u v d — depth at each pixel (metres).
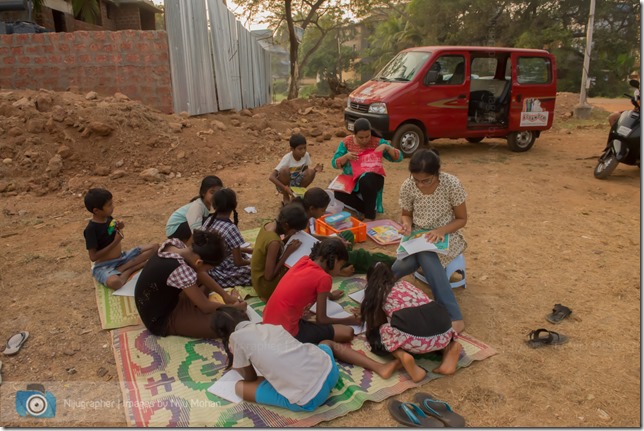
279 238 4.08
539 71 10.26
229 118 11.80
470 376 3.35
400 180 8.14
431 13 35.38
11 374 3.38
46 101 8.62
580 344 3.70
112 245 4.57
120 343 3.68
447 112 9.63
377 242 5.46
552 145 11.39
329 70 49.81
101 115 8.55
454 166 9.26
